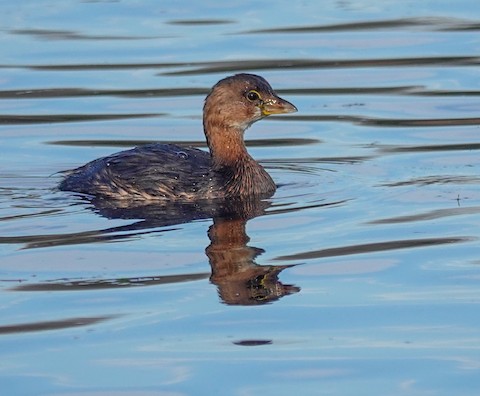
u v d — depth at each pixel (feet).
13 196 53.16
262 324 37.60
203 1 88.53
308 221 48.37
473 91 68.39
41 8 86.99
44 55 76.13
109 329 37.32
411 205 49.93
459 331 36.68
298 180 55.36
